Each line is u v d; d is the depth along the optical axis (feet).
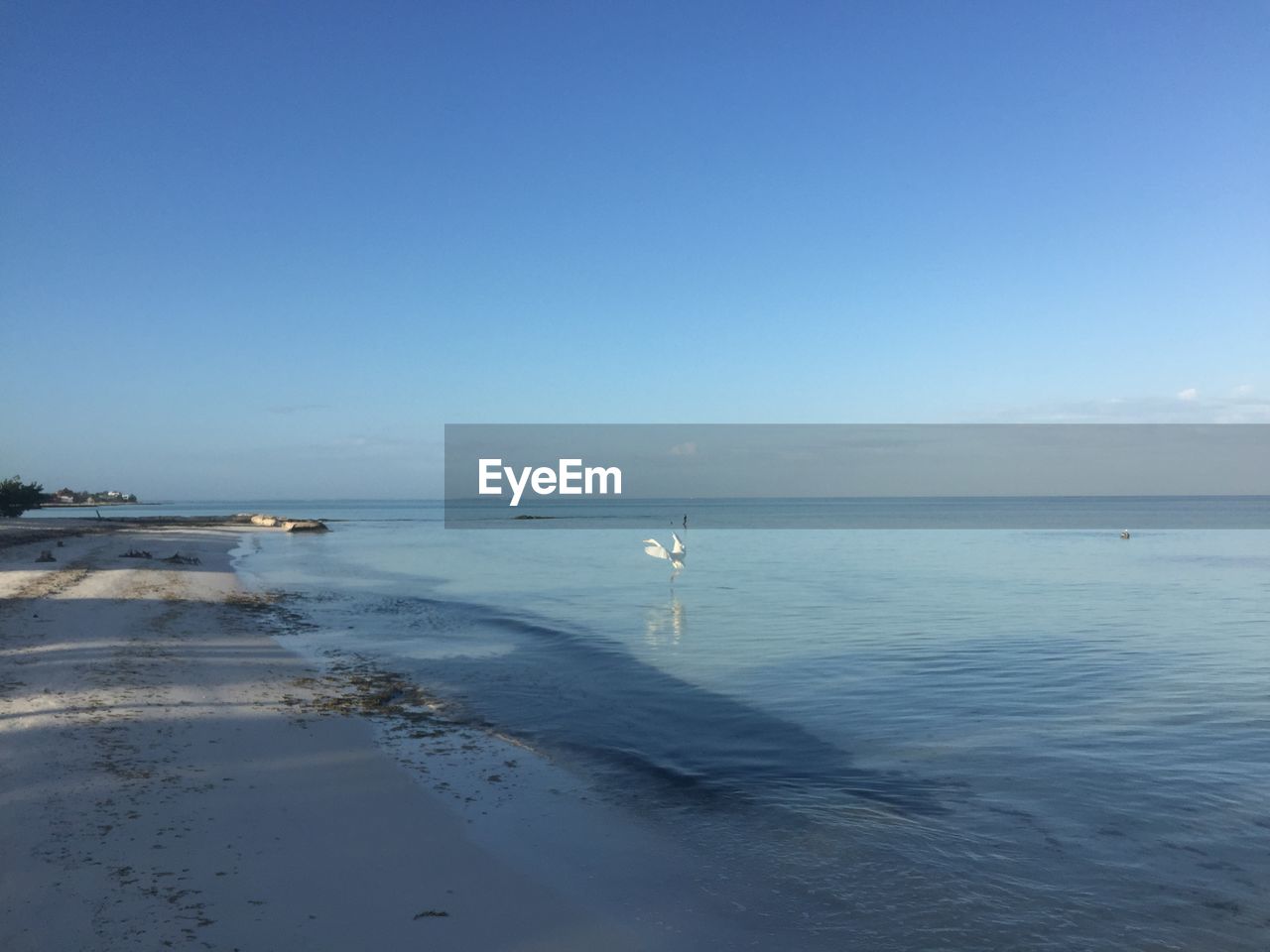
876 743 38.86
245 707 41.29
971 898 23.22
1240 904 22.93
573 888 23.36
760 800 31.17
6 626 57.67
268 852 23.98
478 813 29.17
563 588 110.01
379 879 23.03
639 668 56.13
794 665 57.21
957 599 95.61
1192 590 103.76
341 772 32.53
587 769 34.86
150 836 24.14
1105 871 25.09
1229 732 40.40
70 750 31.27
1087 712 44.47
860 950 20.42
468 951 19.39
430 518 427.74
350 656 59.72
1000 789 32.40
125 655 50.31
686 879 24.26
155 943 18.24
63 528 190.80
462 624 76.74
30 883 20.67
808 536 244.42
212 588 95.30
